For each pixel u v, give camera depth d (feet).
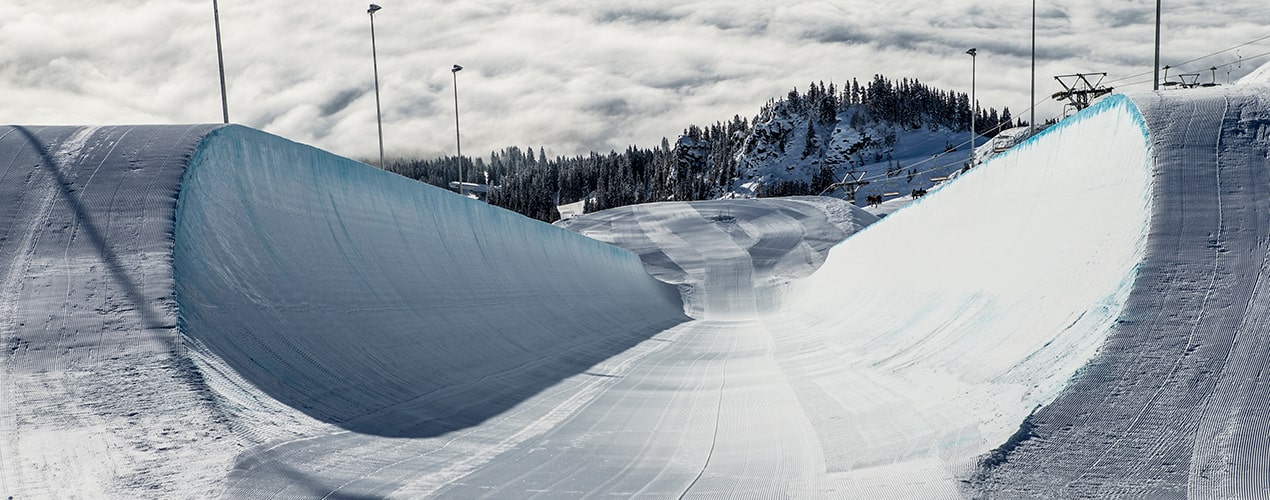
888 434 35.01
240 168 54.08
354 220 67.41
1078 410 29.14
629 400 50.26
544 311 99.96
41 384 33.83
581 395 52.31
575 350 82.07
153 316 38.78
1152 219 36.70
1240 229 34.96
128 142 50.44
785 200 366.84
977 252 65.00
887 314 78.59
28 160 48.70
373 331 55.98
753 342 99.71
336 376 45.32
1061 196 52.75
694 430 40.47
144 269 41.42
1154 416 28.07
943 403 38.01
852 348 69.10
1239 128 40.19
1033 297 45.24
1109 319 33.19
